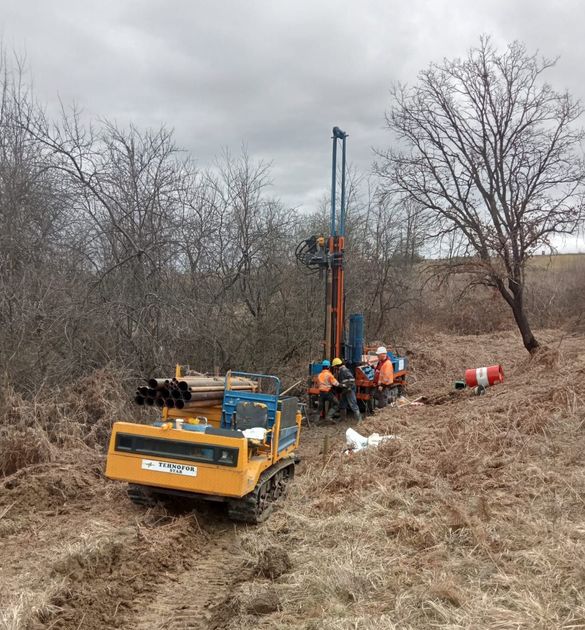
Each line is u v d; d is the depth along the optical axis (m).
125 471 6.98
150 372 11.73
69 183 12.09
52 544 6.27
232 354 14.43
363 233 24.08
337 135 14.52
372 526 6.16
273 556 5.65
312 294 17.22
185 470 6.80
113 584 5.36
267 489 7.57
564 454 7.70
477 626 4.14
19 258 11.23
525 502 6.42
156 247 12.63
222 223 15.34
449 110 16.83
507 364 20.11
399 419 11.92
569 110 16.08
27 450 8.48
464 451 8.43
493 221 16.75
